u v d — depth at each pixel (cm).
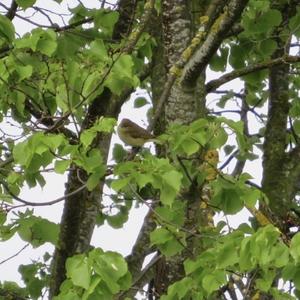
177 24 1395
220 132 1181
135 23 1658
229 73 1546
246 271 1144
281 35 1617
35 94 1323
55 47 1161
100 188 1636
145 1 1612
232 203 1218
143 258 1700
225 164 1424
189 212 1284
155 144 1460
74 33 1441
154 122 1280
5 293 1528
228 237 1124
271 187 1777
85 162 1084
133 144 1439
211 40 1302
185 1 1403
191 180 1255
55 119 1261
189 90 1358
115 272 1046
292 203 1828
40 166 1085
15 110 1433
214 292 1243
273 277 1155
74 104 1159
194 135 1163
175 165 1230
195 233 1250
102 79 1132
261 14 1532
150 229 1734
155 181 1100
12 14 1512
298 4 1691
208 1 1514
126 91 1612
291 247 1056
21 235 1183
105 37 1534
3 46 1270
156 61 1695
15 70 1189
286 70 1872
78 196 1376
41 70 1227
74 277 1035
